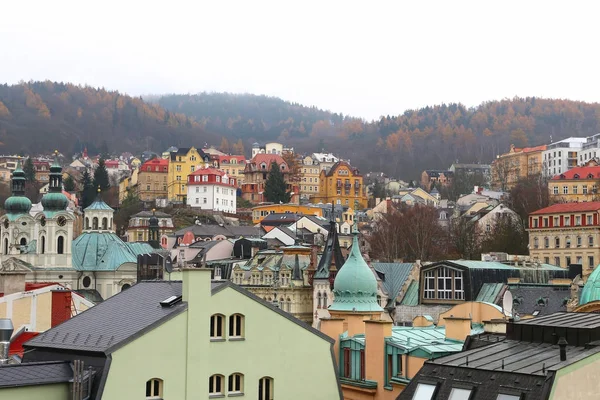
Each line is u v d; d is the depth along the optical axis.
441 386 55.28
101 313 70.06
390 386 73.00
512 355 57.47
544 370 52.22
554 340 58.88
